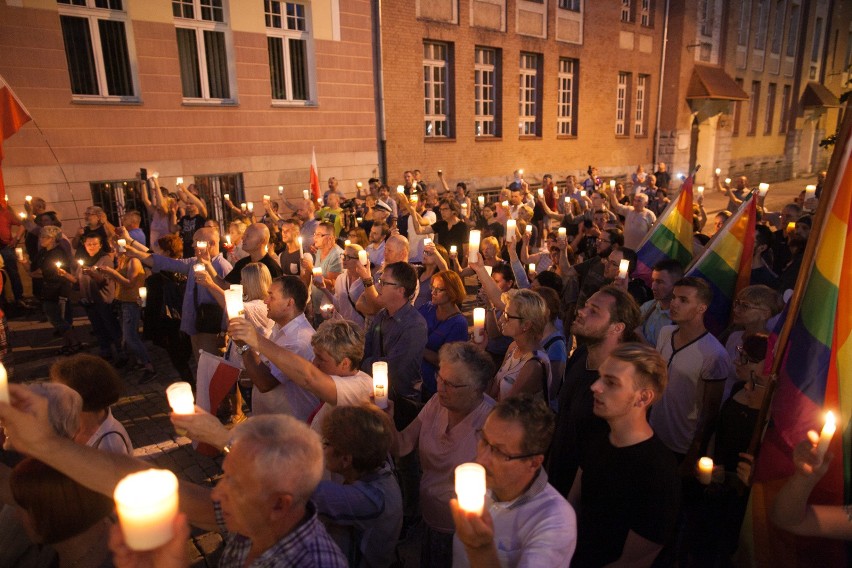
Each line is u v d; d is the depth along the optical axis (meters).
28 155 10.17
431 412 2.95
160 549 1.20
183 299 5.51
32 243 9.31
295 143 13.48
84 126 10.66
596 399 2.28
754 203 4.61
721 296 4.69
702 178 27.11
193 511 2.04
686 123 25.34
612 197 10.65
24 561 2.07
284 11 13.01
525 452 1.98
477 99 17.88
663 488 2.17
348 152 14.49
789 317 2.71
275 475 1.60
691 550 3.08
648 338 4.55
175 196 11.02
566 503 2.02
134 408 5.98
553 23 19.14
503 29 17.70
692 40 24.42
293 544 1.66
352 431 2.34
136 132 11.23
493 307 4.61
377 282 5.29
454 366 2.65
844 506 2.29
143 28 11.08
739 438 3.05
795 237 6.01
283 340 3.75
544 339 3.76
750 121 30.72
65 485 1.93
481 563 1.53
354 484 2.38
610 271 5.56
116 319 6.99
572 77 20.88
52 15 10.10
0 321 5.76
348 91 14.23
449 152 16.83
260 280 4.55
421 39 15.54
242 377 4.77
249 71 12.56
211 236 5.78
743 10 27.86
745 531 2.76
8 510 2.12
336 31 13.77
